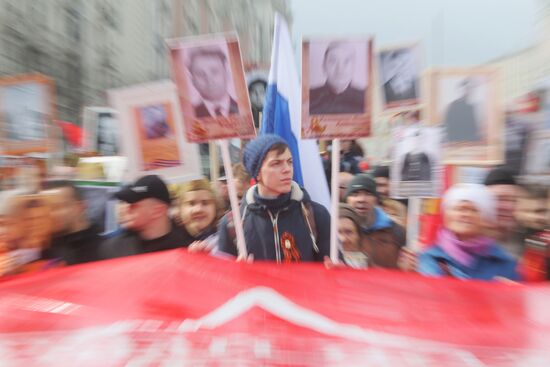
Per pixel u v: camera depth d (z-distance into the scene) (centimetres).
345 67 229
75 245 279
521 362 110
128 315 131
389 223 315
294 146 296
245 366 104
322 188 290
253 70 566
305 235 246
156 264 179
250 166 245
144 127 311
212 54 230
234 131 234
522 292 158
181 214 313
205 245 253
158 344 113
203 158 672
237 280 162
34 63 2358
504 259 238
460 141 325
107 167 412
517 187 296
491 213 239
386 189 389
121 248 275
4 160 400
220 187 434
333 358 109
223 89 232
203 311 134
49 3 2436
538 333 125
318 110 231
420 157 329
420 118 365
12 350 114
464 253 238
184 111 236
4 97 345
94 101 2812
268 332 119
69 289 153
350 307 142
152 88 308
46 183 295
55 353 111
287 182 241
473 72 322
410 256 288
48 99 344
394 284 161
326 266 181
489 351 114
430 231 326
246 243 246
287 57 302
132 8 3198
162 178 295
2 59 2169
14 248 258
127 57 3153
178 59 232
